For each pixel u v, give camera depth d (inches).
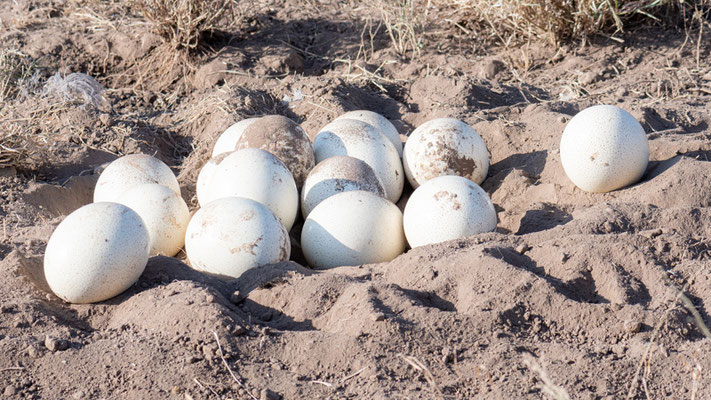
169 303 109.6
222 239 114.8
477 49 156.2
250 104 142.5
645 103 140.7
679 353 105.2
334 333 107.4
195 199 130.4
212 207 116.1
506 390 103.5
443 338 107.1
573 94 144.9
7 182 130.0
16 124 138.3
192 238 115.8
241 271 115.1
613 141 121.6
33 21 159.9
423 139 127.3
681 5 155.8
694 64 148.9
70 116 141.1
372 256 118.0
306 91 144.7
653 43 153.3
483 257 111.7
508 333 107.5
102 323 110.9
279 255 115.7
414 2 162.1
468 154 126.9
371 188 122.3
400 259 114.5
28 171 133.1
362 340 106.6
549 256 112.9
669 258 112.9
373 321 107.3
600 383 103.7
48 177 133.2
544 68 151.4
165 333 108.0
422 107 144.6
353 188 121.7
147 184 120.7
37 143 133.8
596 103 141.0
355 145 126.1
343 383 104.7
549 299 109.0
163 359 105.9
